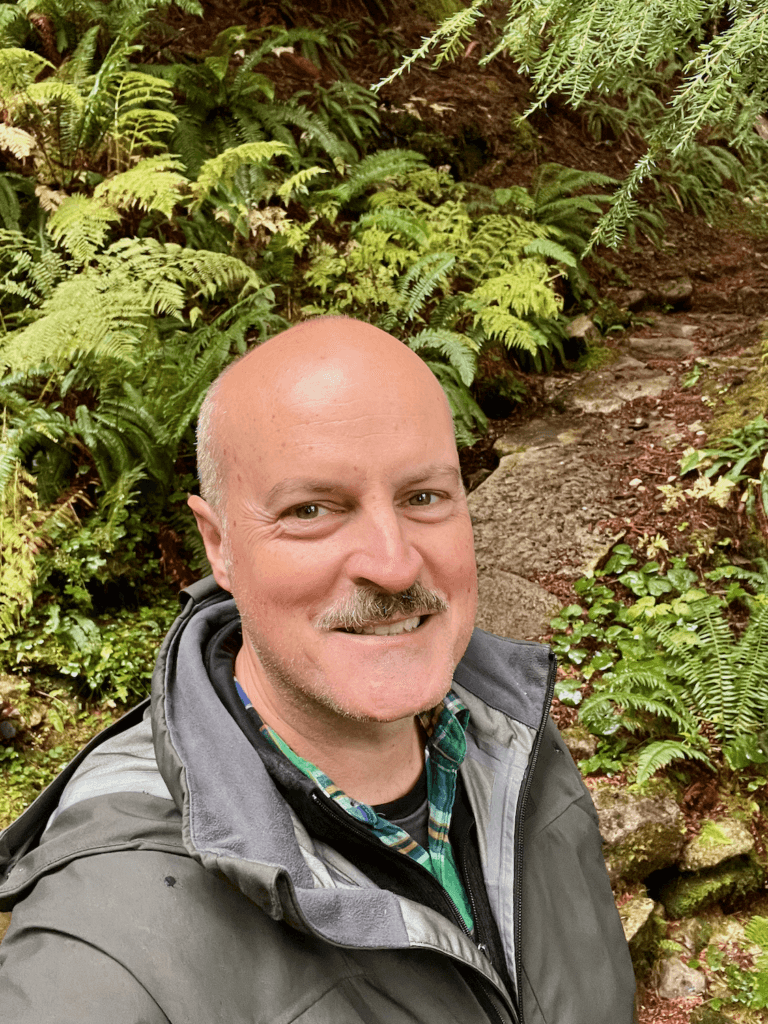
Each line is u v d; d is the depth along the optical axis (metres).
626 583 1.97
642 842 1.51
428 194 3.24
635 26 0.58
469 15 0.63
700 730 1.73
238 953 0.44
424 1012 0.47
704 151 4.03
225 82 2.98
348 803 0.51
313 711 0.51
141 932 0.43
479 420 2.47
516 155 3.55
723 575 1.98
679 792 1.63
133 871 0.45
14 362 1.83
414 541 0.47
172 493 2.05
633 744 1.70
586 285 3.09
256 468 0.47
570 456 2.37
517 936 0.55
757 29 0.56
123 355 1.88
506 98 3.71
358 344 0.48
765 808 1.65
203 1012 0.42
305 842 0.49
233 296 2.48
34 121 2.42
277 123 2.96
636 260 3.43
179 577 1.95
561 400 2.65
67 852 0.47
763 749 1.68
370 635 0.47
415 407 0.47
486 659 0.66
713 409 2.46
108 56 2.44
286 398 0.46
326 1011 0.44
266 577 0.47
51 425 1.90
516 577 2.01
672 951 1.46
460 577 0.49
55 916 0.44
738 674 1.75
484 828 0.59
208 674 0.56
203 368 2.06
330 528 0.46
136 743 0.54
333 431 0.45
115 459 1.97
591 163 3.75
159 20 3.26
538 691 0.64
